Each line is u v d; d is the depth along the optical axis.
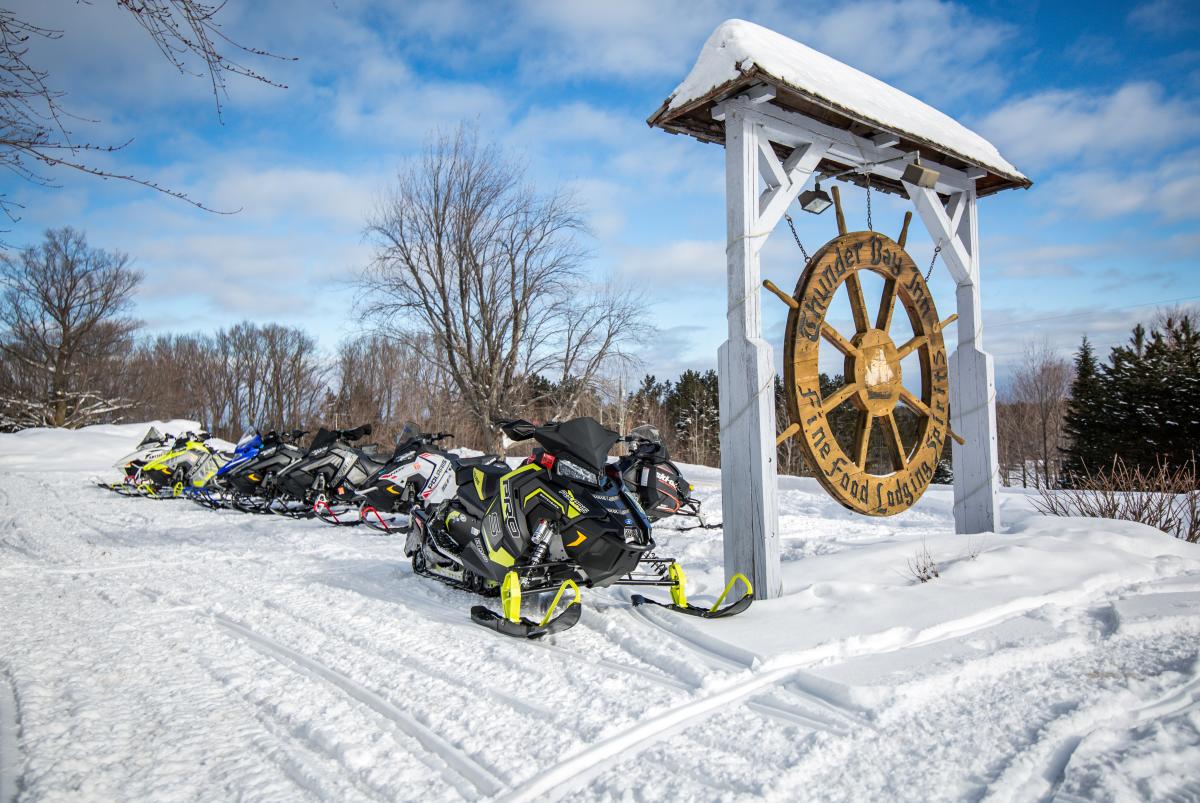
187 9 3.86
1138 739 2.63
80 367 40.16
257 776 2.54
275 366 58.88
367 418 35.25
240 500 11.52
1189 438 23.06
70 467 21.08
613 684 3.40
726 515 5.20
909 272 6.22
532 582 4.60
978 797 2.31
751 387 5.06
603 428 4.57
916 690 3.13
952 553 5.77
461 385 23.06
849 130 5.87
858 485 5.68
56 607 4.93
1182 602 4.48
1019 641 3.79
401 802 2.35
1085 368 36.50
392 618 4.66
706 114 5.59
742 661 3.71
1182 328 30.09
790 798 2.33
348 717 3.05
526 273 22.70
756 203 5.20
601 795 2.38
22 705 3.11
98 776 2.49
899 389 6.09
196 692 3.36
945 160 6.78
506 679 3.50
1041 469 42.19
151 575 6.05
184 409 59.06
